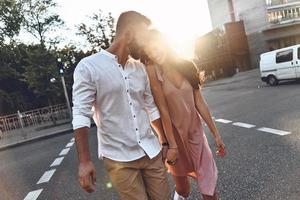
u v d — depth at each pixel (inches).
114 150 103.2
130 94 102.3
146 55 112.7
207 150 132.4
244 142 301.3
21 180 327.3
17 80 1744.6
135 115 103.3
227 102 673.6
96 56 99.4
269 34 1875.0
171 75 125.0
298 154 235.1
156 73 119.3
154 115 114.3
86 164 92.7
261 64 864.3
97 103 100.8
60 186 273.0
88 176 92.4
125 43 102.4
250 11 1942.7
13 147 694.5
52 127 892.6
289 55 792.9
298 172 199.8
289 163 219.5
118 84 99.4
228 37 1870.1
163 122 120.3
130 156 103.1
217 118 483.8
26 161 450.3
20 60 1656.0
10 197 270.2
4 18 1519.4
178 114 126.0
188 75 126.8
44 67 1117.1
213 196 131.4
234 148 285.9
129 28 103.6
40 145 620.1
